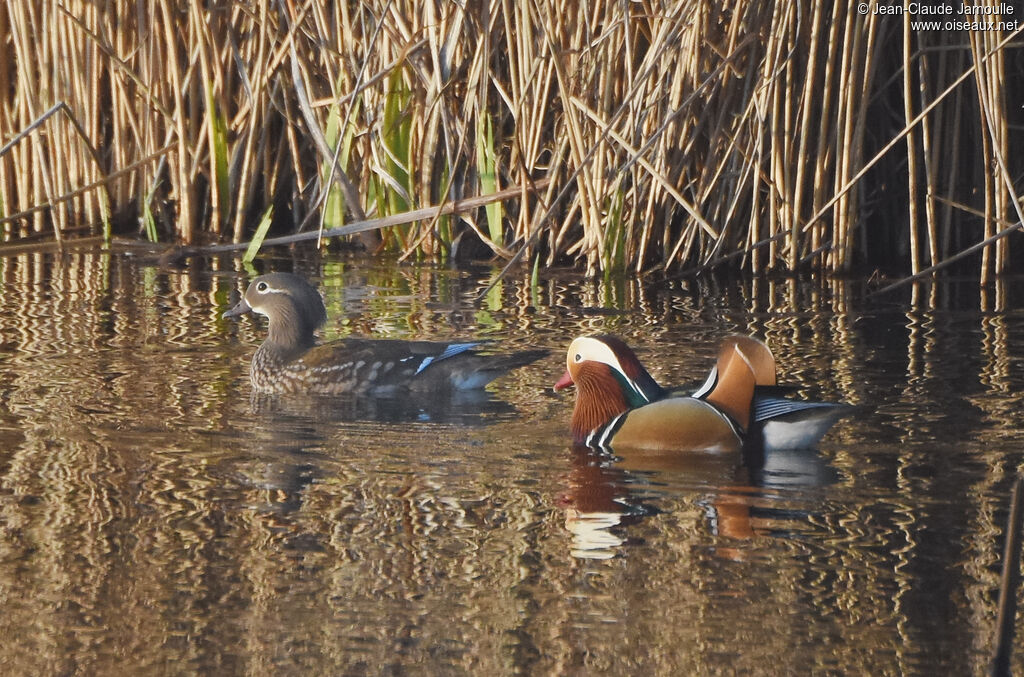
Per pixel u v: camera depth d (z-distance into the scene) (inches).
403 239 776.3
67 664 255.6
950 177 732.0
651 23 678.5
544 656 258.4
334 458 380.5
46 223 825.5
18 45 783.7
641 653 257.4
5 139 818.2
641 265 715.4
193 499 341.1
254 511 333.1
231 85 806.5
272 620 273.6
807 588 286.8
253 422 423.2
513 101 716.7
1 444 384.5
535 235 673.6
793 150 717.3
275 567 298.7
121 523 323.0
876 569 295.9
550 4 673.0
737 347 395.2
